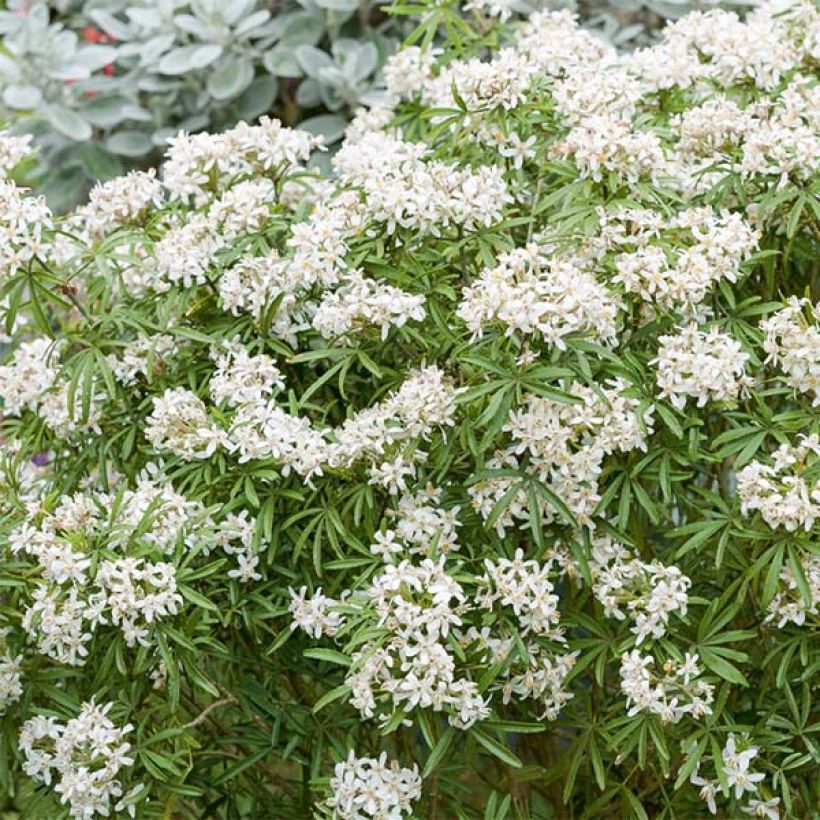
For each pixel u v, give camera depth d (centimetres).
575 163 139
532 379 128
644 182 138
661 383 132
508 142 143
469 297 130
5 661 135
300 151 145
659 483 137
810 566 130
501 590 129
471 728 129
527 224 146
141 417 145
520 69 140
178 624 132
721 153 143
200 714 140
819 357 131
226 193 141
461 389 130
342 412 146
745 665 143
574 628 144
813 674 136
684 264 133
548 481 136
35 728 132
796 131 137
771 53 146
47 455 166
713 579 140
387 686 125
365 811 130
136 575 128
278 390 139
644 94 153
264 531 134
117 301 148
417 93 159
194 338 140
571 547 134
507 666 130
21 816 137
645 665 130
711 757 134
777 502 127
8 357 147
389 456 133
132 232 143
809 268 152
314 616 133
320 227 134
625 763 142
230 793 146
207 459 137
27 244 137
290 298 138
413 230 137
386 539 131
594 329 131
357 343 137
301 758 140
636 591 133
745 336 139
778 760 138
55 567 128
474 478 131
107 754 128
